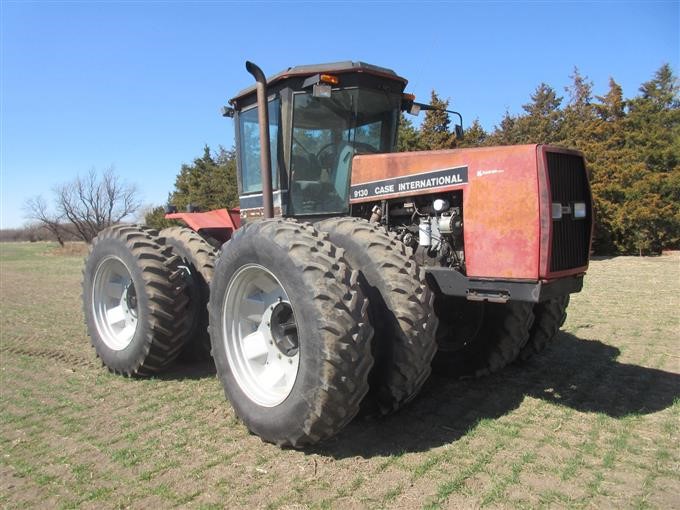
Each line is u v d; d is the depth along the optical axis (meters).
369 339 2.84
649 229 16.42
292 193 4.42
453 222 3.53
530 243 3.14
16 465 2.94
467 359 4.26
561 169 3.28
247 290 3.49
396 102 4.59
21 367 4.82
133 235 4.45
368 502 2.50
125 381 4.40
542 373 4.42
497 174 3.28
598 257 16.39
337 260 2.97
